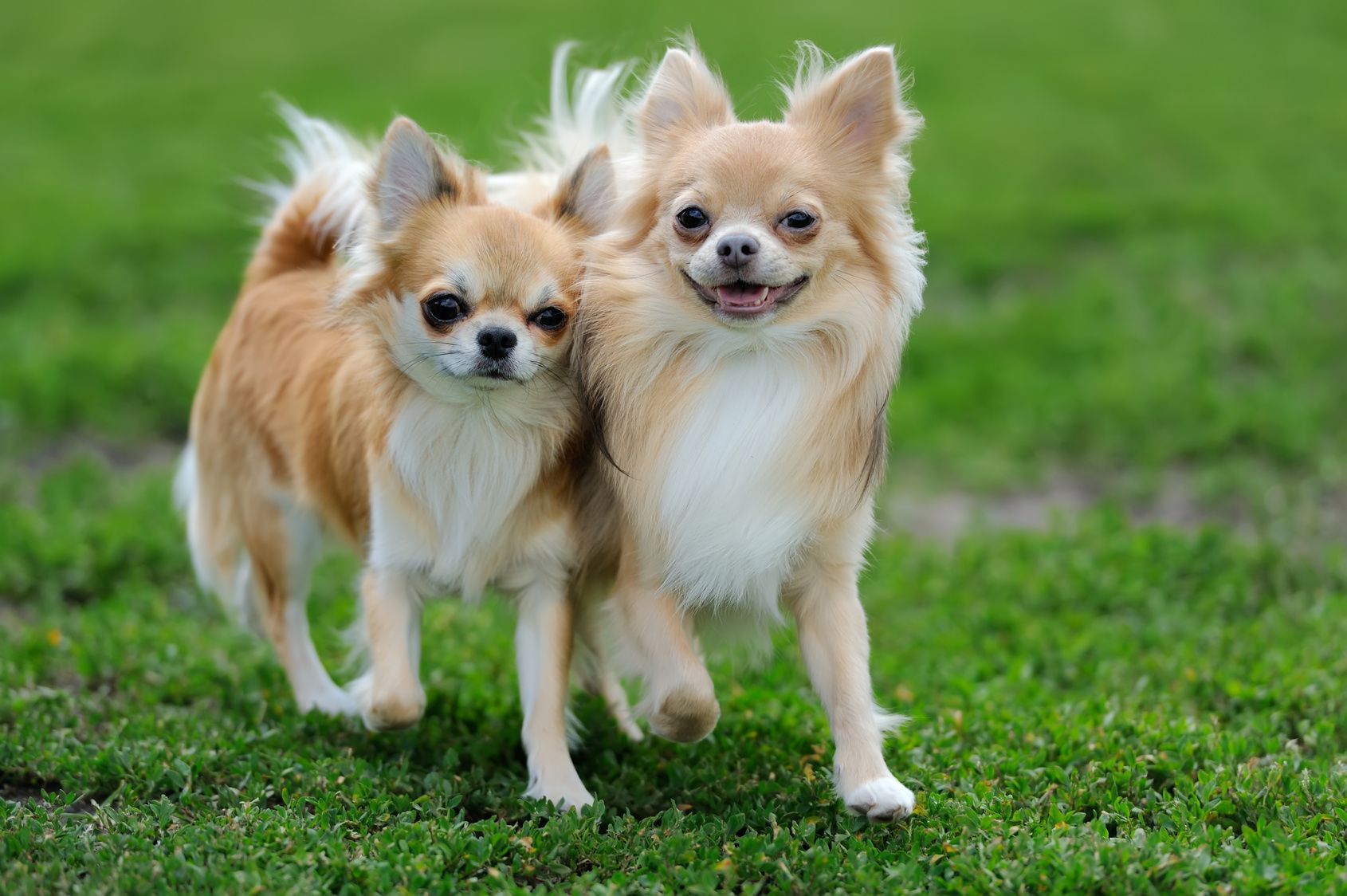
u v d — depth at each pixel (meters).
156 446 8.85
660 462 4.27
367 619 4.55
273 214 5.71
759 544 4.25
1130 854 3.70
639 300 4.29
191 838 3.76
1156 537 6.97
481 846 3.79
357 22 19.72
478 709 5.12
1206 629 5.91
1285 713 4.96
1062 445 8.92
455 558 4.47
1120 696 5.26
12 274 11.18
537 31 18.78
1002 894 3.57
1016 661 5.69
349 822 3.96
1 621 6.15
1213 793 4.20
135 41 18.98
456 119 14.81
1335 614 5.87
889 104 4.32
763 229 4.13
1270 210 12.77
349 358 4.82
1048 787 4.34
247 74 17.53
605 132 5.14
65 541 6.80
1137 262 11.68
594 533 4.54
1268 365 9.76
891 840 3.96
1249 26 19.30
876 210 4.33
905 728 4.96
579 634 4.91
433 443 4.39
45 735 4.56
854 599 4.42
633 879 3.68
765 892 3.72
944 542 7.67
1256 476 8.17
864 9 19.97
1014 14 19.89
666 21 19.11
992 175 14.22
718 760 4.61
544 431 4.43
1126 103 16.41
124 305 10.92
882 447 4.48
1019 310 10.89
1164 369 9.57
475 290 4.30
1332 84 16.91
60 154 14.72
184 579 6.81
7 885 3.49
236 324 5.41
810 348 4.27
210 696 5.32
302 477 5.03
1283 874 3.61
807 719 5.04
